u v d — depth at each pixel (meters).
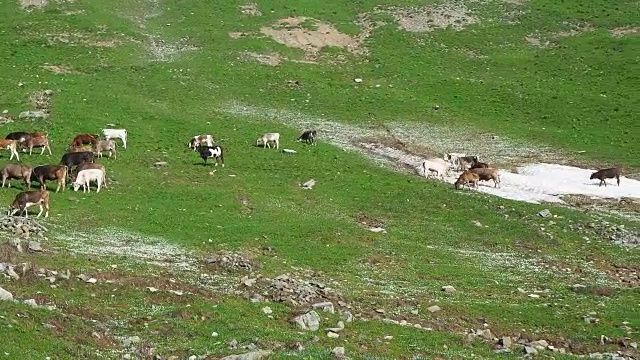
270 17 93.44
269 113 68.19
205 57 80.25
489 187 52.06
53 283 27.05
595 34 90.69
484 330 27.64
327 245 38.25
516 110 71.88
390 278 34.16
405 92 75.56
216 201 44.50
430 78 79.56
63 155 47.91
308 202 46.28
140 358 21.38
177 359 21.33
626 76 78.75
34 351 19.89
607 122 68.44
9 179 43.22
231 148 56.81
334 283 32.38
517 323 29.19
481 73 81.81
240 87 73.94
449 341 25.75
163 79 73.06
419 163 57.22
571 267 37.66
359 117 68.88
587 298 32.94
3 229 34.47
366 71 81.31
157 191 45.59
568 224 44.06
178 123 61.78
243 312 26.20
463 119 69.44
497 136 65.44
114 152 52.12
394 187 50.06
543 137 65.19
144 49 81.81
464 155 59.66
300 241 38.50
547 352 25.42
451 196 48.47
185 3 96.69
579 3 99.50
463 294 32.66
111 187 45.47
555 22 94.31
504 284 34.56
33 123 57.56
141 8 95.00
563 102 73.06
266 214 42.94
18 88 65.50
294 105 70.81
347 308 28.66
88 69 73.88
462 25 94.00
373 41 89.19
